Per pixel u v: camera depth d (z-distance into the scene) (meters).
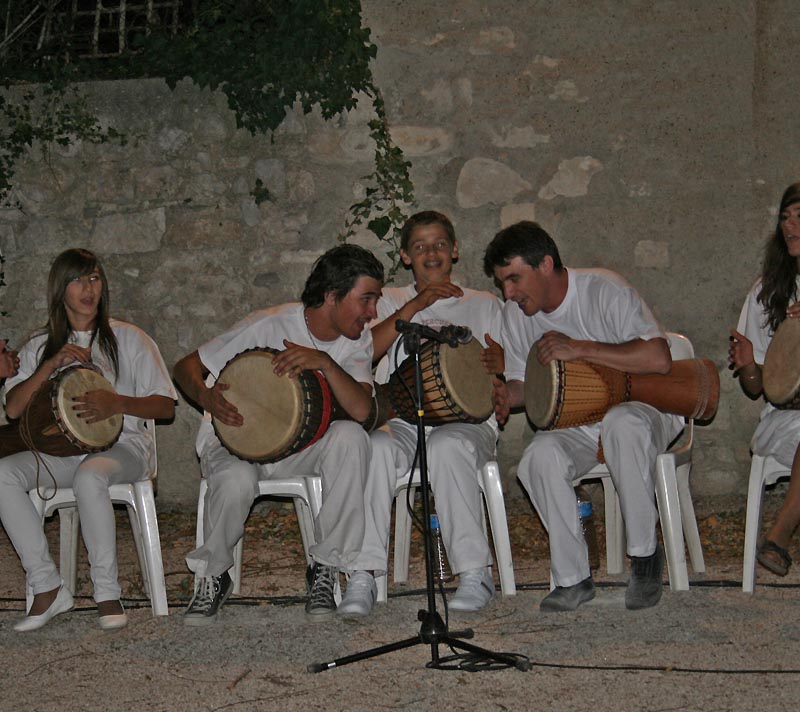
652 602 3.65
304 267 5.41
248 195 5.42
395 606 3.85
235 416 3.74
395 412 4.10
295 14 5.25
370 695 2.94
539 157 5.27
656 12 5.15
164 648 3.44
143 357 4.07
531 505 5.29
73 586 4.16
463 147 5.31
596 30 5.20
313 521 3.88
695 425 5.31
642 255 5.25
